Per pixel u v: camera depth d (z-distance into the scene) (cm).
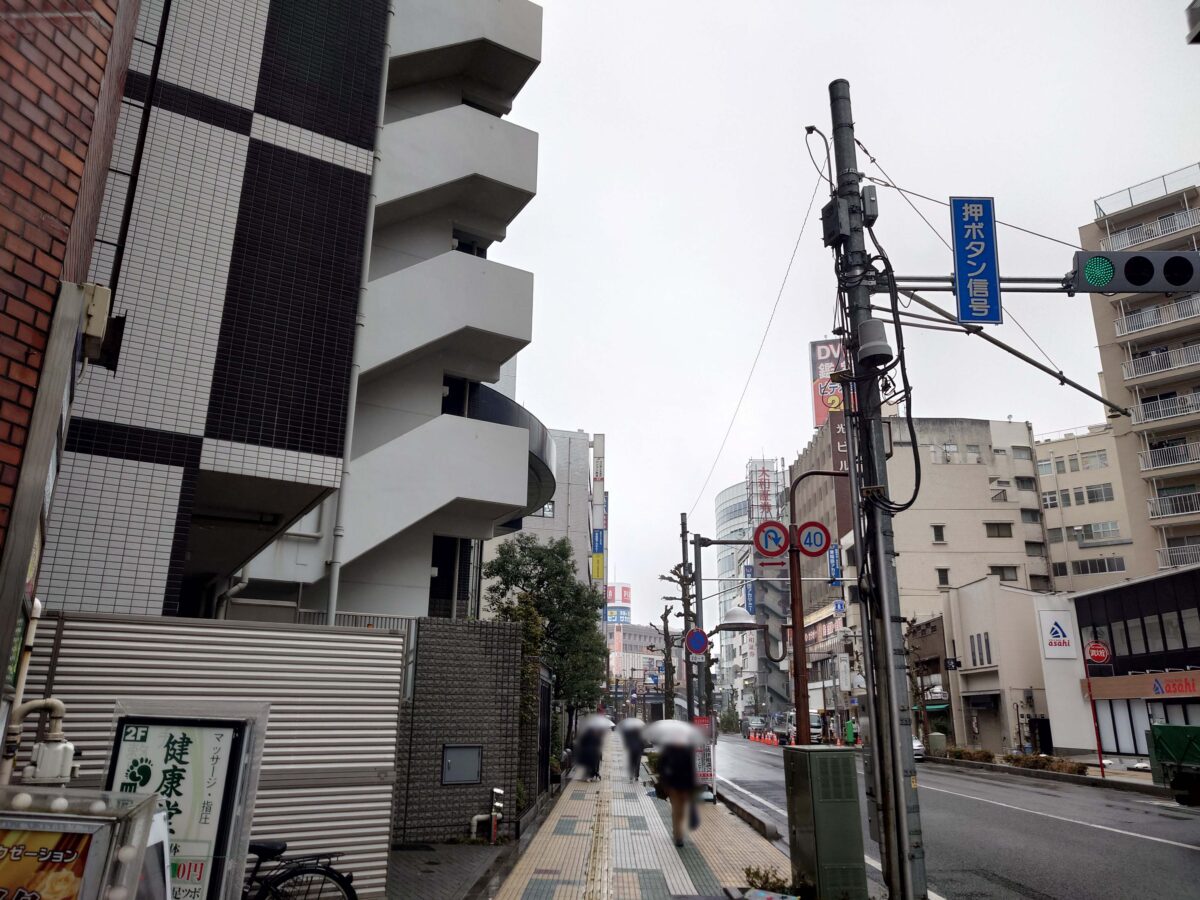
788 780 809
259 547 1228
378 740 739
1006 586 3944
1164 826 1322
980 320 877
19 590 347
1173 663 2989
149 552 869
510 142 1636
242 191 1017
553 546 2247
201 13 1038
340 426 1018
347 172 1106
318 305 1036
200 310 954
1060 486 6091
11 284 357
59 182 384
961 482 5325
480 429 1495
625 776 2506
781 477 11306
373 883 713
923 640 4694
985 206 906
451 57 1652
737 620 1681
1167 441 4184
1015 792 1914
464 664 1168
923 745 3747
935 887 887
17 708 507
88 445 863
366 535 1333
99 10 415
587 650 2192
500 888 830
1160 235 4244
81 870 279
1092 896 838
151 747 477
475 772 1143
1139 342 4312
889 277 823
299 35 1116
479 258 1583
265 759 684
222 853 462
